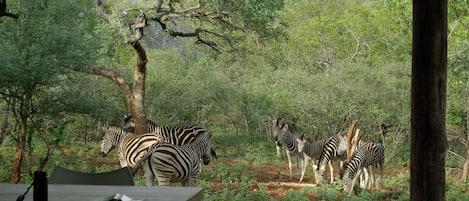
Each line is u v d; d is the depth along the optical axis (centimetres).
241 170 1944
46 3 1521
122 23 1959
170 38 3700
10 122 1980
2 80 1420
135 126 2100
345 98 2614
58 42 1484
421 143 564
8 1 1483
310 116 2666
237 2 2083
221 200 1334
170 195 421
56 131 1755
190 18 2217
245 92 2839
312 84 2714
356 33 4059
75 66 1574
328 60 4056
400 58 3788
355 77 2662
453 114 2200
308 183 1764
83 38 1552
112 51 2119
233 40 2398
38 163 1931
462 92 2170
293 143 1828
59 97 1620
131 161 1325
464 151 2469
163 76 2898
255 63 3394
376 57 3822
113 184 541
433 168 564
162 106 2925
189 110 3006
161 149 1116
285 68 3934
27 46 1444
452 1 2112
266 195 1378
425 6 548
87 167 1866
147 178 1124
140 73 2105
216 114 3061
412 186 575
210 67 3000
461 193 1652
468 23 2138
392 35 3884
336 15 4541
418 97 561
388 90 2616
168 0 2108
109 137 1523
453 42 2192
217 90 2842
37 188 344
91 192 436
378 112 2497
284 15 4553
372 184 1608
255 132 3045
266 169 2084
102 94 2711
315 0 4653
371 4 4384
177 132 2028
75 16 1652
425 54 552
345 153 1628
